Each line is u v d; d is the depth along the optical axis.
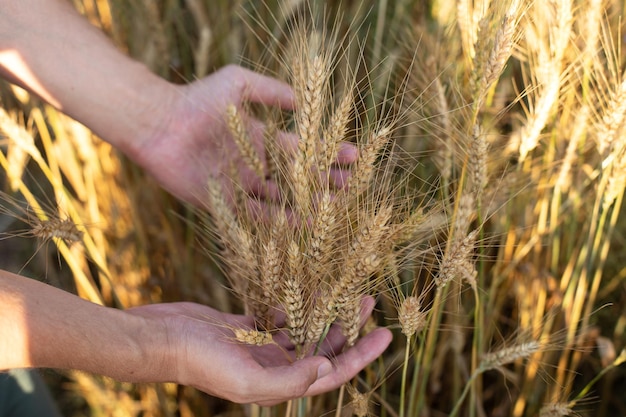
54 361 0.57
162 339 0.61
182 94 0.83
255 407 0.81
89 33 0.80
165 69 1.01
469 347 0.94
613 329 0.97
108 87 0.80
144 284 1.03
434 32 0.90
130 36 1.04
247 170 0.82
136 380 0.62
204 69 0.95
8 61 0.78
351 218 0.67
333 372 0.66
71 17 0.80
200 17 0.99
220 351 0.61
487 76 0.61
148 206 1.04
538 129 0.71
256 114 0.93
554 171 0.83
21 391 0.79
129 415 0.97
